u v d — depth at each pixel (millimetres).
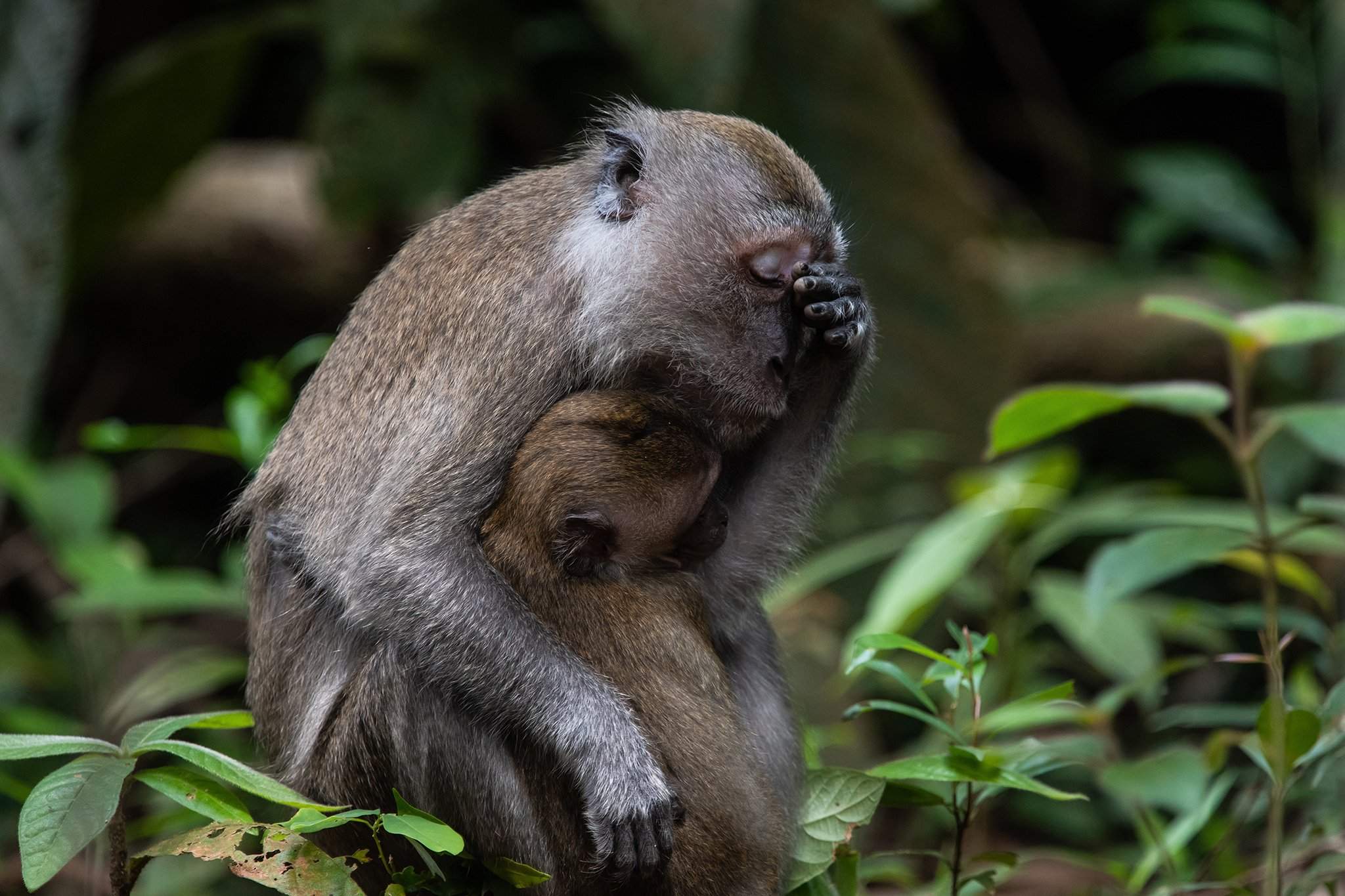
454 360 8195
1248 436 8727
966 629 7426
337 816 6359
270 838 6277
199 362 21344
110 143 17078
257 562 8727
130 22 22375
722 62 14734
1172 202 21031
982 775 7098
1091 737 8930
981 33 25812
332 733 7824
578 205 8617
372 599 7824
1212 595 19359
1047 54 26000
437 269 8523
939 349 16453
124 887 6395
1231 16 20234
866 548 12797
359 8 16141
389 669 7711
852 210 16391
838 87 16266
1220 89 25438
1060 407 8477
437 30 16656
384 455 8133
